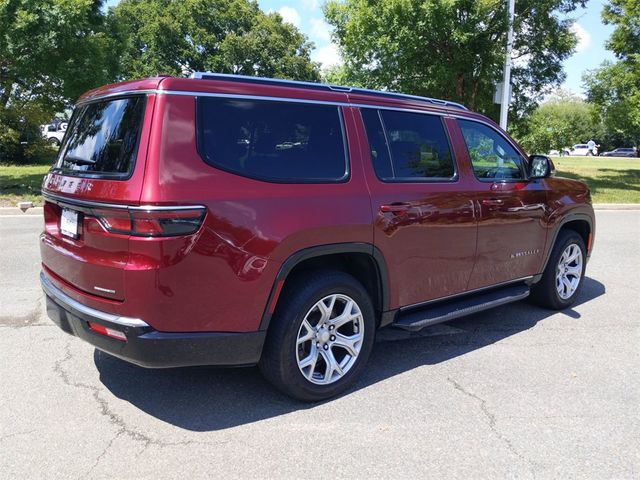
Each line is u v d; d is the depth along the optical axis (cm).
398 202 379
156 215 279
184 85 305
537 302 560
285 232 320
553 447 306
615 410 350
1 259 721
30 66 1248
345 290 355
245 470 281
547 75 1747
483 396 367
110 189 293
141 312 286
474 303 448
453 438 314
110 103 332
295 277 344
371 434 317
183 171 292
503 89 1465
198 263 292
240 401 356
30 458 288
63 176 343
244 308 311
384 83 1593
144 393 365
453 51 1498
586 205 560
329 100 366
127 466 283
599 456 298
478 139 463
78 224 321
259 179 319
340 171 359
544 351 448
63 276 337
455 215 417
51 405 346
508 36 1455
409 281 396
